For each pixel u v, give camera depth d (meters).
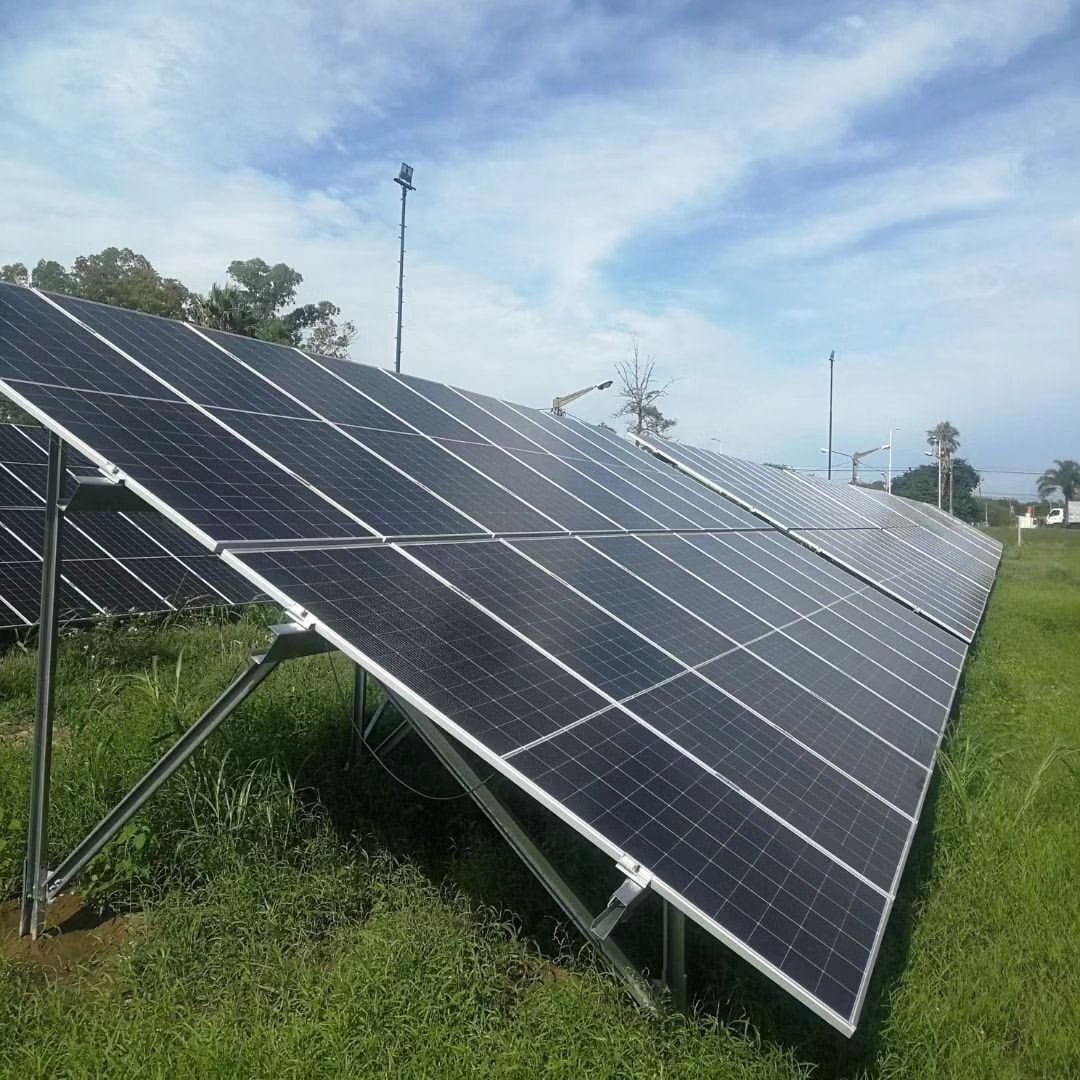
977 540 41.62
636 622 6.83
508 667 5.11
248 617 14.11
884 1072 4.57
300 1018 4.44
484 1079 4.11
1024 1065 4.78
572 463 11.58
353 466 6.98
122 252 42.66
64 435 4.94
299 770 7.21
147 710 8.21
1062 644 18.38
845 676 8.50
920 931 5.91
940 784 8.27
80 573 13.31
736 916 4.06
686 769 5.05
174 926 5.30
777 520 16.84
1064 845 7.23
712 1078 4.17
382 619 4.90
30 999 4.73
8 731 8.88
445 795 7.45
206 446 5.80
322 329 45.66
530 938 5.39
